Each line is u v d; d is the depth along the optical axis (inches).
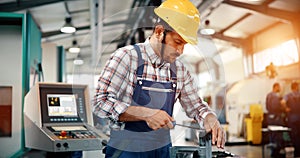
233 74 365.4
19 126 99.7
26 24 101.4
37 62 118.6
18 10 216.1
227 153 60.0
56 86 94.0
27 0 214.2
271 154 234.2
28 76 100.7
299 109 233.1
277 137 233.6
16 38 103.4
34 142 88.7
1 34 103.0
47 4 217.6
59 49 148.4
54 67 140.1
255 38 334.0
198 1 237.9
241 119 298.2
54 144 77.2
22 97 99.3
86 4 233.8
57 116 89.5
